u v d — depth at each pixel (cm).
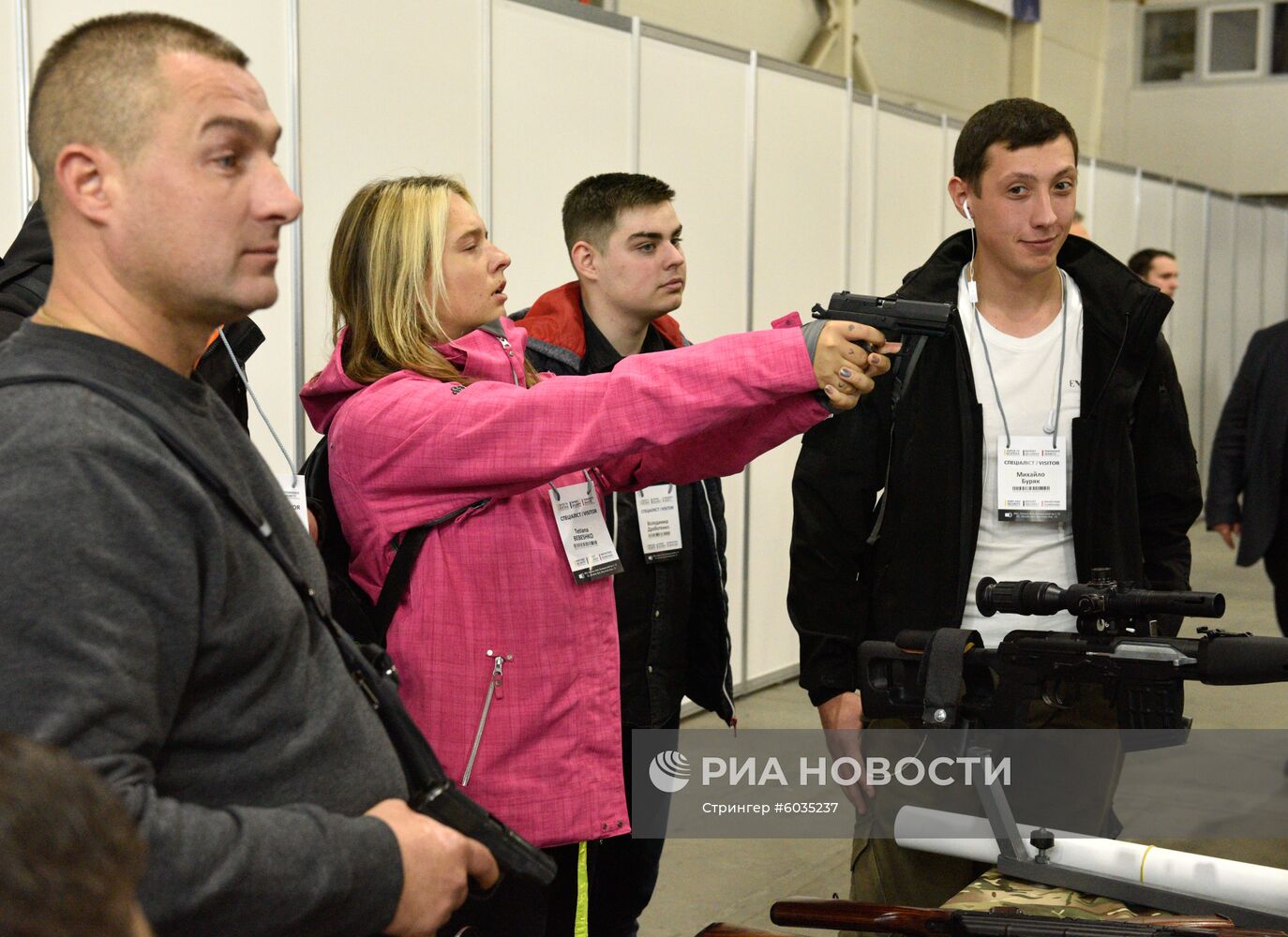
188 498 90
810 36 716
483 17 361
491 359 167
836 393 135
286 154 307
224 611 95
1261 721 441
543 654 159
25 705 81
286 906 88
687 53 447
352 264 166
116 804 51
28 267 160
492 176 369
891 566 195
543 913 166
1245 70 1130
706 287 464
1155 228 911
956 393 192
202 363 176
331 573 162
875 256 579
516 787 157
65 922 46
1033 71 973
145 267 95
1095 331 193
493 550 156
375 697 115
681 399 136
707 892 323
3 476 84
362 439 153
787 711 475
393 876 96
